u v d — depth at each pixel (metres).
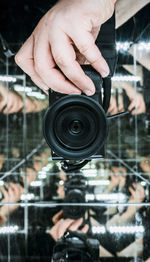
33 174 2.68
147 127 3.25
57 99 0.85
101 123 0.86
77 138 0.87
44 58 0.74
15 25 3.01
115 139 3.43
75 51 0.78
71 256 0.93
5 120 3.43
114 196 1.82
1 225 1.26
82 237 1.08
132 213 1.41
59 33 0.71
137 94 3.27
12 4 2.88
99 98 0.86
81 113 0.85
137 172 2.81
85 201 1.69
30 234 1.13
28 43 0.81
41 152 3.66
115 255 0.93
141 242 1.03
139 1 1.09
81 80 0.77
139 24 2.74
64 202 1.67
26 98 3.62
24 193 1.96
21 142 3.57
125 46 3.00
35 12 2.30
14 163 3.27
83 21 0.71
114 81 3.28
